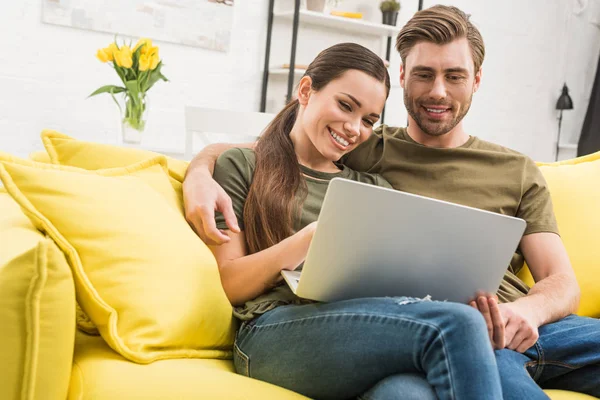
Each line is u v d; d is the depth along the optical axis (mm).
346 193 1114
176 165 1662
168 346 1188
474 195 1743
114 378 1071
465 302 1302
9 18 3578
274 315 1282
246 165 1526
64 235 1188
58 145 1566
